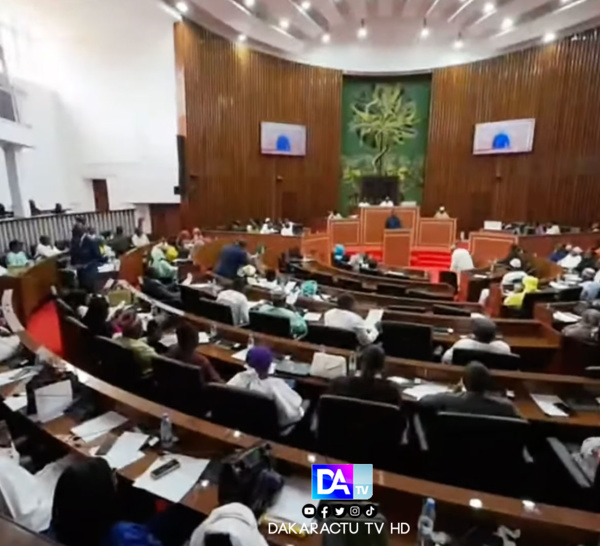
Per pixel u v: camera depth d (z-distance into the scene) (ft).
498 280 27.43
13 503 6.88
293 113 49.78
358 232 46.42
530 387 10.98
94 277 23.48
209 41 43.86
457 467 8.57
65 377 10.11
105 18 40.65
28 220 31.53
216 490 7.13
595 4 38.32
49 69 45.01
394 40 50.03
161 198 45.03
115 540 5.94
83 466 6.39
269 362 10.30
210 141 45.11
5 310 16.53
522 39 44.19
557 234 38.70
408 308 19.12
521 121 45.68
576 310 18.71
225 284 22.36
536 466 9.35
